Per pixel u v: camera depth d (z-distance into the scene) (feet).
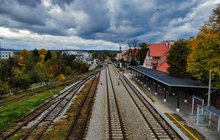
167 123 51.49
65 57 231.50
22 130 46.57
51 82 151.33
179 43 97.30
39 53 353.31
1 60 133.18
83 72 240.94
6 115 58.80
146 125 49.93
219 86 59.21
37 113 60.54
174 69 94.79
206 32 62.34
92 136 42.93
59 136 43.11
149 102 74.02
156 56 168.25
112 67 323.57
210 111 49.55
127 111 62.34
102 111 61.67
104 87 113.29
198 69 63.26
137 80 146.72
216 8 61.57
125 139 41.29
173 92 89.45
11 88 111.04
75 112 61.52
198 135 44.01
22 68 146.10
